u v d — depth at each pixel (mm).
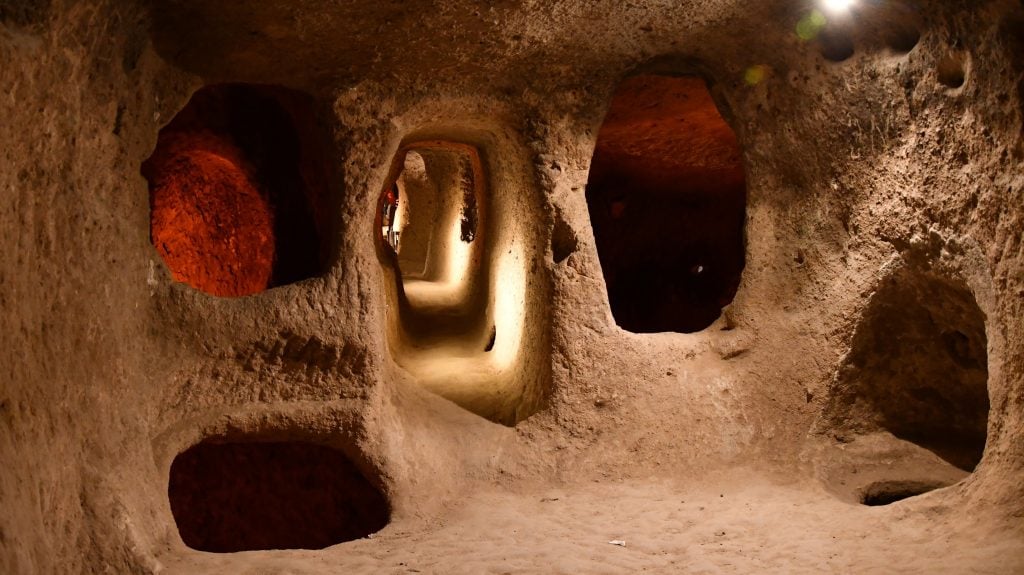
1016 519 3730
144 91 4484
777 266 5645
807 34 4938
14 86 3182
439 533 4570
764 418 5449
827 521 4473
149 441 4379
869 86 4730
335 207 5082
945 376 5230
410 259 14344
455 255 11000
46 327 3500
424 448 5230
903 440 5336
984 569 3455
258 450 6203
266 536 6129
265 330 4844
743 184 9297
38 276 3465
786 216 5605
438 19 4570
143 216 4645
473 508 4898
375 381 5098
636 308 10031
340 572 3973
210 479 6168
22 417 3211
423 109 5199
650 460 5328
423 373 6738
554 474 5246
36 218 3455
